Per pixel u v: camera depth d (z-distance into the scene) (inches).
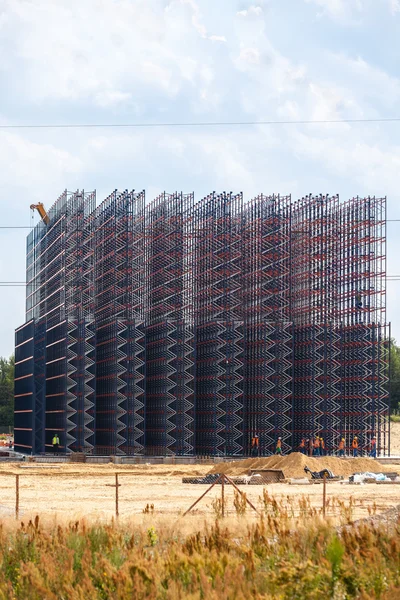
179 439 3169.3
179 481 2199.8
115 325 3144.7
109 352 3248.0
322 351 3161.9
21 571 631.2
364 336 3070.9
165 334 3208.7
